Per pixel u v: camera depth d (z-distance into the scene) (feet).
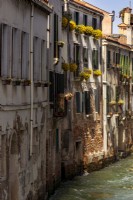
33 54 73.92
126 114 157.89
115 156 143.33
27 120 70.18
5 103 60.03
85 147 122.11
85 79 120.67
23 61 67.92
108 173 122.01
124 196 95.30
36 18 75.00
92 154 125.80
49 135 90.02
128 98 161.38
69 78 112.47
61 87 93.25
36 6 74.02
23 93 67.77
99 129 131.64
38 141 78.43
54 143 94.94
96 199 92.17
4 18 59.00
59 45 96.48
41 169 81.30
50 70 91.09
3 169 60.03
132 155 160.45
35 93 75.77
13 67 63.52
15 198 65.26
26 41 68.80
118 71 149.48
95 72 128.77
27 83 68.18
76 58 117.91
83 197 93.45
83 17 122.93
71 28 112.37
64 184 104.68
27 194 70.85
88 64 125.49
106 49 136.56
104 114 135.33
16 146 64.69
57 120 95.96
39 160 79.41
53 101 90.22
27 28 69.21
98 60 132.16
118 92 149.28
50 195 90.89
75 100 116.98
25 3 67.51
